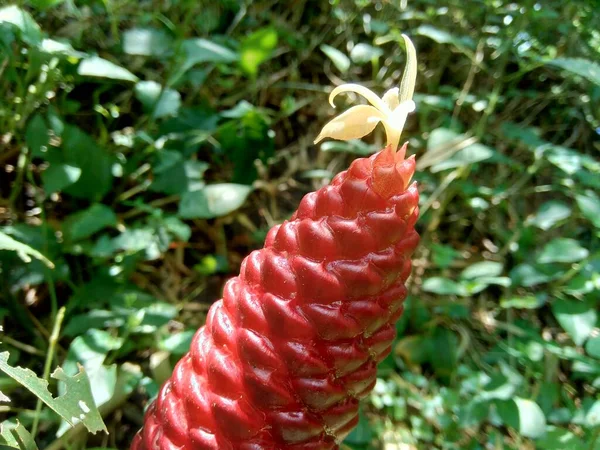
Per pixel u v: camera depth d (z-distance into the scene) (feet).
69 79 1.23
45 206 1.30
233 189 1.21
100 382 0.87
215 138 1.45
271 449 0.56
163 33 1.31
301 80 1.76
